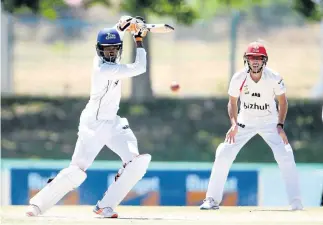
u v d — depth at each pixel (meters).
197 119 85.19
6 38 95.94
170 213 32.72
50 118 85.62
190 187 44.78
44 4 77.62
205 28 158.88
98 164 46.72
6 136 79.06
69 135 80.06
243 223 29.25
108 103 30.78
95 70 30.45
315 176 44.84
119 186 30.78
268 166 46.38
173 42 159.12
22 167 44.81
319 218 31.08
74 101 93.88
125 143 30.92
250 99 33.59
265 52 32.56
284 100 33.62
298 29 161.38
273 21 174.12
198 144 76.75
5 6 76.75
